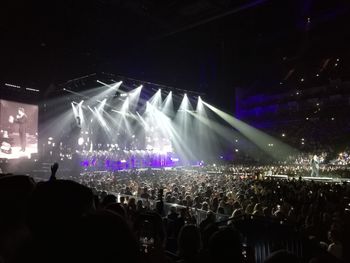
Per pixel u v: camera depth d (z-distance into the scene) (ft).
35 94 100.83
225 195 46.55
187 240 12.55
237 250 9.40
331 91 145.79
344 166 111.55
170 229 25.20
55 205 4.26
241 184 64.39
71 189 4.58
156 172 106.32
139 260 3.83
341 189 50.57
